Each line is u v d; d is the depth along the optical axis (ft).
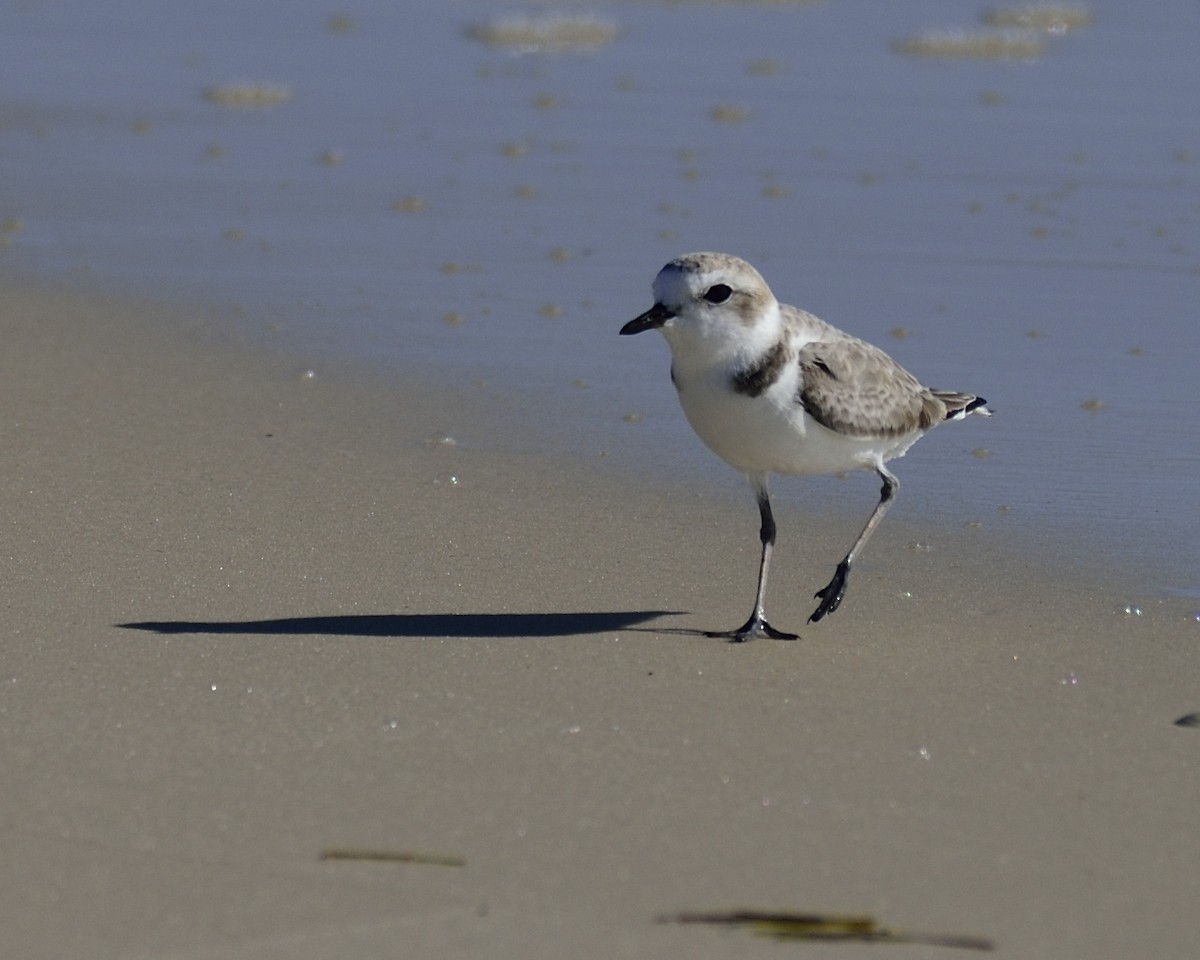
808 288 69.36
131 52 130.00
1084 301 67.62
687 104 111.14
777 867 27.32
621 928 25.38
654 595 40.98
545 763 31.04
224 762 30.81
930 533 45.57
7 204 83.61
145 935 24.97
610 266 73.20
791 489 49.08
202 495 47.24
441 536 44.68
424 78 121.29
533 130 102.89
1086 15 148.87
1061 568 42.88
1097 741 32.45
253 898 26.03
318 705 33.47
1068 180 88.89
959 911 26.11
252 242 77.15
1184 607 40.11
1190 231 78.28
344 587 40.73
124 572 41.19
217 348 62.18
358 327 64.80
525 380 58.95
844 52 133.18
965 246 76.02
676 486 49.21
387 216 82.07
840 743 32.22
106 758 30.86
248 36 139.23
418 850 27.63
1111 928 25.70
